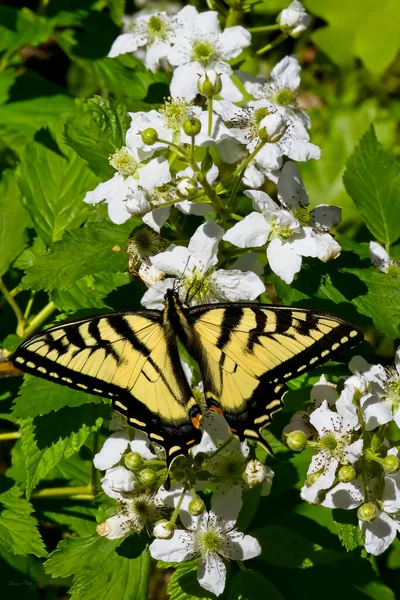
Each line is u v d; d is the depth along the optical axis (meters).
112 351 0.42
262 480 0.42
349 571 0.44
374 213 0.48
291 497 0.45
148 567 0.43
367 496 0.42
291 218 0.42
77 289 0.46
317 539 0.44
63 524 0.47
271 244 0.43
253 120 0.44
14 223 0.48
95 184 0.49
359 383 0.42
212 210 0.44
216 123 0.44
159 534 0.42
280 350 0.41
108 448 0.43
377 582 0.44
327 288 0.43
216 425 0.43
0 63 0.56
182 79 0.46
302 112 0.48
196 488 0.43
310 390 0.45
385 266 0.47
